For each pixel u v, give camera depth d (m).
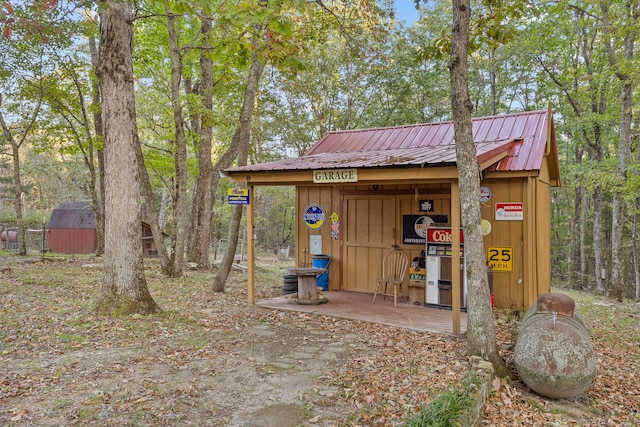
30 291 7.93
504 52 16.20
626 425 4.17
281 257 26.64
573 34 15.04
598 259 15.72
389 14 9.66
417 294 8.20
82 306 6.93
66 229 22.48
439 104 21.23
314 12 11.27
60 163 28.80
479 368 4.59
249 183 8.16
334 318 7.17
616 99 14.94
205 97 12.78
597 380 5.32
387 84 20.38
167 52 14.83
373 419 3.52
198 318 6.81
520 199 7.77
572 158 23.06
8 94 12.74
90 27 11.12
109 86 6.52
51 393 3.77
